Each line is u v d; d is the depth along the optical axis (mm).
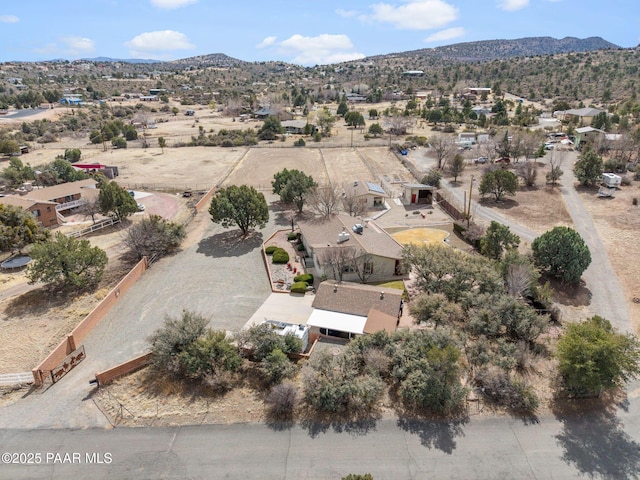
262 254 47500
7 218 46188
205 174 84625
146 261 44219
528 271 35531
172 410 25359
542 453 22516
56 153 102625
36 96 177500
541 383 27375
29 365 30078
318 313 33125
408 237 51750
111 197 55688
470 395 26094
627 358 24375
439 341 27766
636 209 57781
